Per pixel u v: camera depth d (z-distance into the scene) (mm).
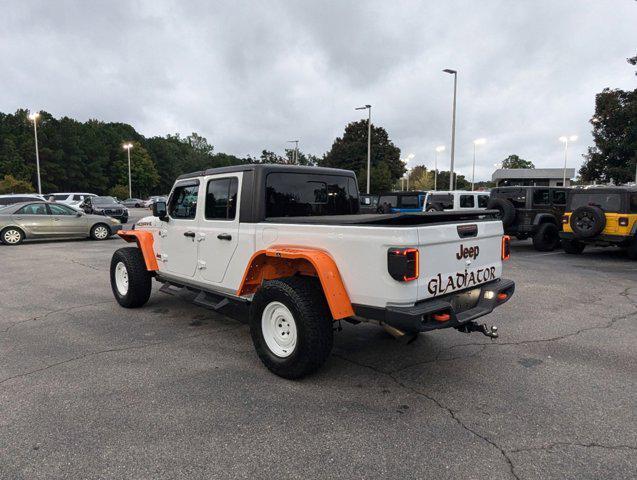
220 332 5270
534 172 71688
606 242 11141
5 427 3096
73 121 88250
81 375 3998
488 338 5004
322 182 4996
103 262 10883
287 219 4086
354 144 60469
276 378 3934
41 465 2670
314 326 3666
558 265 10297
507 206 12562
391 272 3266
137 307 6426
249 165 4410
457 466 2656
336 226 3629
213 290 4996
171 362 4316
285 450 2824
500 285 4215
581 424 3139
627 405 3420
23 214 14836
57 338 5055
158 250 5887
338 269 3631
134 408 3371
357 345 4770
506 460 2715
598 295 7184
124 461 2711
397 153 62344
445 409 3359
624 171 35250
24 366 4215
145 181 97125
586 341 4922
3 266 10266
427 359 4371
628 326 5484
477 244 4000
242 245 4469
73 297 7133
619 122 36000
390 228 3293
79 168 80438
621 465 2668
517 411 3326
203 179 4957
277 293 3830
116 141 93188
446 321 3486
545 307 6414
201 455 2771
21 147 74312
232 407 3391
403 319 3271
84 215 15922
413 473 2592
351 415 3270
